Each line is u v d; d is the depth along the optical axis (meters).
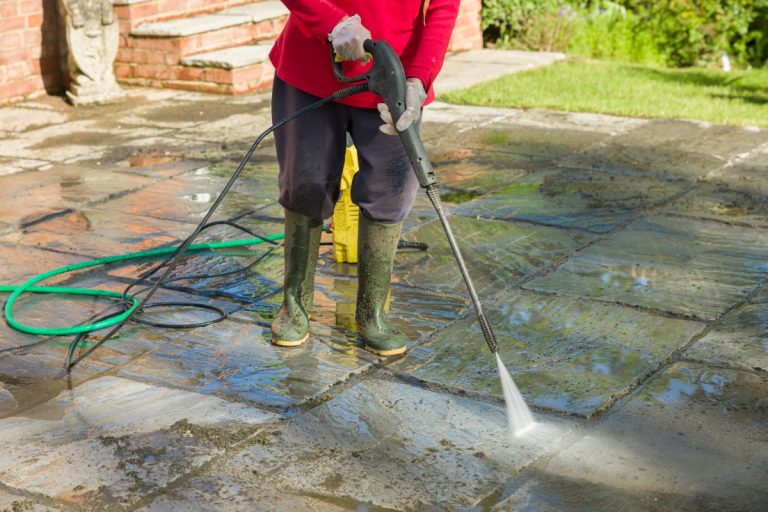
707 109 8.30
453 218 5.59
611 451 3.15
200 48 9.27
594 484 2.96
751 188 6.11
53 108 8.50
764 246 5.09
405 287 4.57
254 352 3.91
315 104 3.48
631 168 6.59
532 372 3.71
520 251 5.05
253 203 5.93
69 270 4.77
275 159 6.91
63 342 4.04
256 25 9.85
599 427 3.30
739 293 4.46
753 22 12.65
